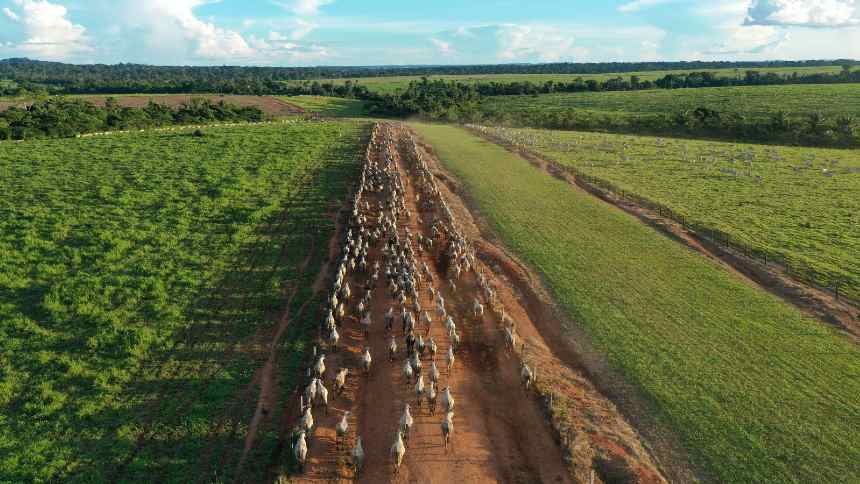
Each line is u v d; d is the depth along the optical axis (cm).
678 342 3019
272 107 17412
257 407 2389
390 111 17238
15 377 2614
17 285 3559
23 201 5456
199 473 2012
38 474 2006
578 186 6869
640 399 2523
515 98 19500
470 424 2320
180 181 6366
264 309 3316
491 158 8619
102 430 2248
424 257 4225
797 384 2636
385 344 2955
